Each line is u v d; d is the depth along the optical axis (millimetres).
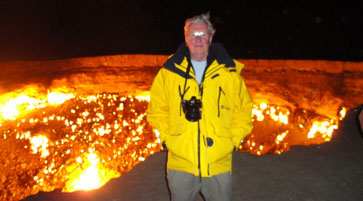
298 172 3539
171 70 2080
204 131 2049
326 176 3457
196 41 2002
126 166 6750
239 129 2129
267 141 7164
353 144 4328
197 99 2045
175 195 2219
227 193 2174
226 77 2039
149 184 3316
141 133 8000
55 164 6699
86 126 8227
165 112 2223
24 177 6262
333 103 8805
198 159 2072
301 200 3010
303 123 7824
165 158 3896
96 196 3143
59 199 3115
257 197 3068
